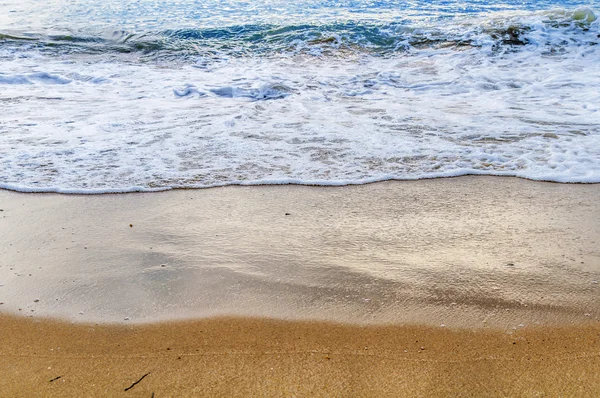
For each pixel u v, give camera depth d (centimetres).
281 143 652
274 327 315
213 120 741
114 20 1497
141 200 504
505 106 816
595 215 469
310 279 367
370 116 764
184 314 329
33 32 1327
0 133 684
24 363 284
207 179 550
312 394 258
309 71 1063
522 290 351
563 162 590
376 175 561
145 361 284
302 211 480
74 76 1024
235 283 363
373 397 256
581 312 326
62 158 603
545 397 256
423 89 941
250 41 1278
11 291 355
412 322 319
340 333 308
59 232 443
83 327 317
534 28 1270
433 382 266
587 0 1767
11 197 511
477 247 411
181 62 1145
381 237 429
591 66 1049
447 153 620
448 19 1427
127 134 683
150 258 398
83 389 264
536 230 441
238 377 270
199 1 1778
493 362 281
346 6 1677
